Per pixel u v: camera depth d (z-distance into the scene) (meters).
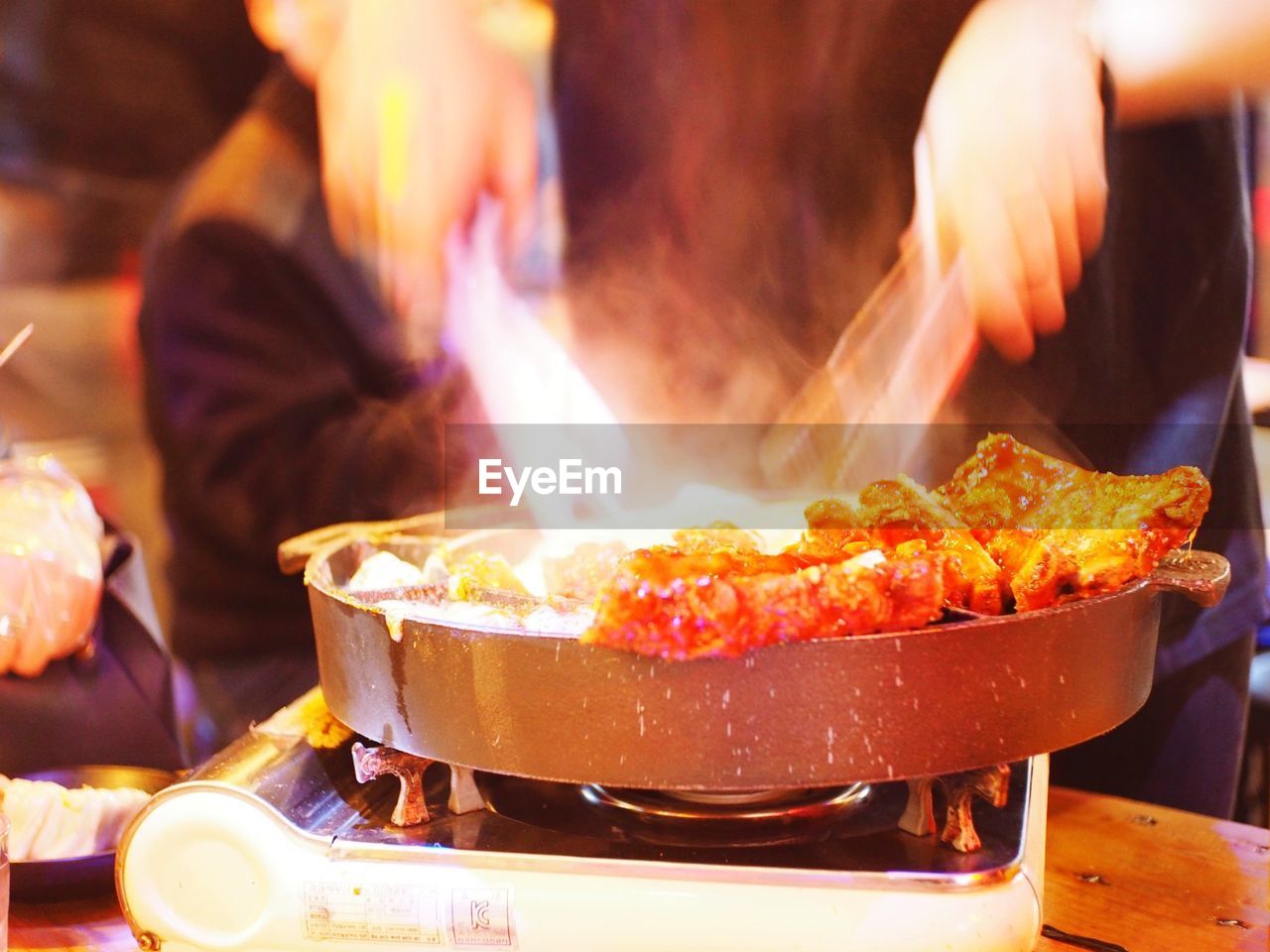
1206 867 0.85
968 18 1.11
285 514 1.21
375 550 0.87
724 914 0.71
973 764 0.69
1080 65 1.07
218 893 0.75
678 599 0.66
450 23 1.17
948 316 1.13
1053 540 0.74
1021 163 1.09
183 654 1.23
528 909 0.72
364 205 1.18
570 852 0.73
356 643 0.74
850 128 1.15
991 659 0.68
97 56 1.25
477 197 1.20
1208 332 1.07
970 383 1.14
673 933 0.71
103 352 1.31
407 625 0.71
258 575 1.22
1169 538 0.74
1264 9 1.02
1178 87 1.04
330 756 0.81
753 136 1.16
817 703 0.67
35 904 0.84
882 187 1.16
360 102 1.17
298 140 1.18
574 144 1.20
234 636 1.23
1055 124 1.08
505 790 0.79
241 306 1.18
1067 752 1.15
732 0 1.14
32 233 1.31
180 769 0.96
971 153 1.10
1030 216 1.09
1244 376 1.12
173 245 1.18
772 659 0.67
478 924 0.73
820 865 0.72
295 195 1.18
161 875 0.75
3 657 0.91
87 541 0.95
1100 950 0.77
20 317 1.30
